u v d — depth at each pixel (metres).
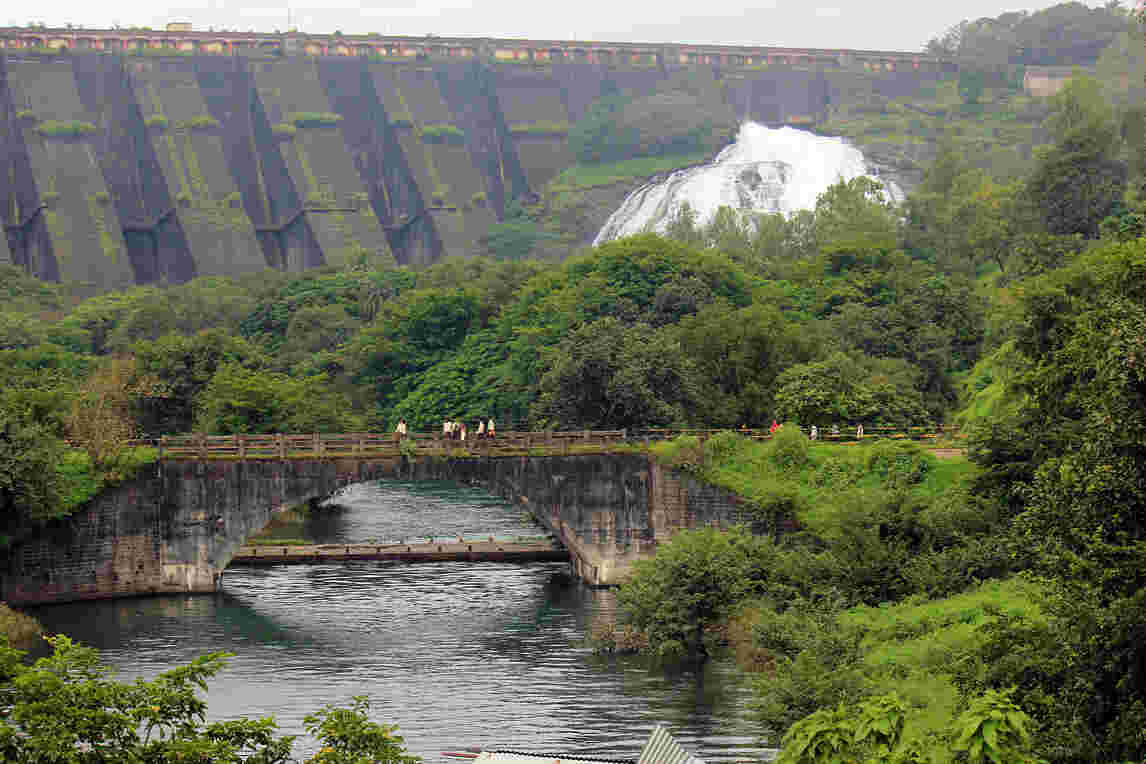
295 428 137.12
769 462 104.44
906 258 187.62
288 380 152.00
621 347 123.12
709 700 74.75
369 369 189.88
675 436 113.12
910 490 97.00
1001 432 87.00
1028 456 86.50
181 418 147.25
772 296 172.75
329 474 107.44
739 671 80.56
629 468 108.56
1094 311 68.94
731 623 84.31
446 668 83.94
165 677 42.06
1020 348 89.12
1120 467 48.62
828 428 113.94
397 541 134.25
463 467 107.88
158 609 102.31
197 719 72.31
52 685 38.75
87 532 105.38
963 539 83.69
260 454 107.56
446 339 189.88
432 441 108.44
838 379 120.94
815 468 102.88
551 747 67.00
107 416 116.88
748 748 65.75
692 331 136.62
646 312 163.00
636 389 118.50
